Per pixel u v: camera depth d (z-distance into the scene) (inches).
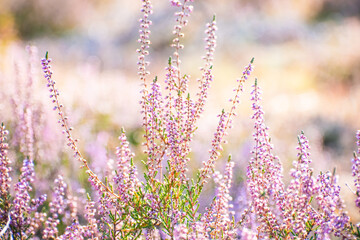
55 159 173.8
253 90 101.0
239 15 880.3
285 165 232.1
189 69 608.4
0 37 546.3
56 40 799.7
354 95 448.1
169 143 103.9
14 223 104.9
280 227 99.6
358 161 96.7
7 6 815.1
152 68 629.9
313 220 101.4
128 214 104.5
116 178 102.8
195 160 216.8
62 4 877.2
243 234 83.7
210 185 169.0
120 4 1069.1
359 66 545.0
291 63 622.8
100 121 275.4
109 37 821.9
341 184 202.5
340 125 346.6
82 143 209.5
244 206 142.4
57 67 525.3
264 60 658.2
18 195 104.4
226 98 451.8
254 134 102.0
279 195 100.1
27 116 156.2
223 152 235.0
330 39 736.3
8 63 318.3
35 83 186.5
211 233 104.1
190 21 820.0
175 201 106.0
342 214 95.0
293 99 455.2
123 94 329.4
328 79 532.1
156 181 105.3
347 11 910.4
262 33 791.7
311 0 930.1
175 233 90.4
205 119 304.0
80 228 104.6
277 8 930.1
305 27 827.4
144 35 103.5
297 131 328.5
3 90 207.0
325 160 248.7
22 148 153.1
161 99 103.7
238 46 731.4
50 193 148.7
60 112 101.3
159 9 871.7
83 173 171.2
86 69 408.8
